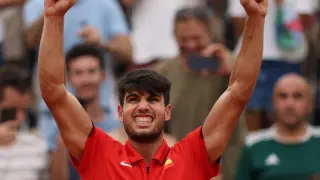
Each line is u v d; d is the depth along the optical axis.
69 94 16.59
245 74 16.48
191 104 25.59
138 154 16.58
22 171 27.02
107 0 28.64
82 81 25.44
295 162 25.31
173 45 31.20
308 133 25.67
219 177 23.66
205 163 16.59
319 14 33.50
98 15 28.38
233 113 16.59
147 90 16.39
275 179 25.23
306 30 32.22
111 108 27.33
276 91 25.95
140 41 31.33
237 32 31.59
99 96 25.84
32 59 30.92
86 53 25.58
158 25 31.34
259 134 26.11
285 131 25.66
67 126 16.47
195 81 25.66
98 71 25.59
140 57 31.23
